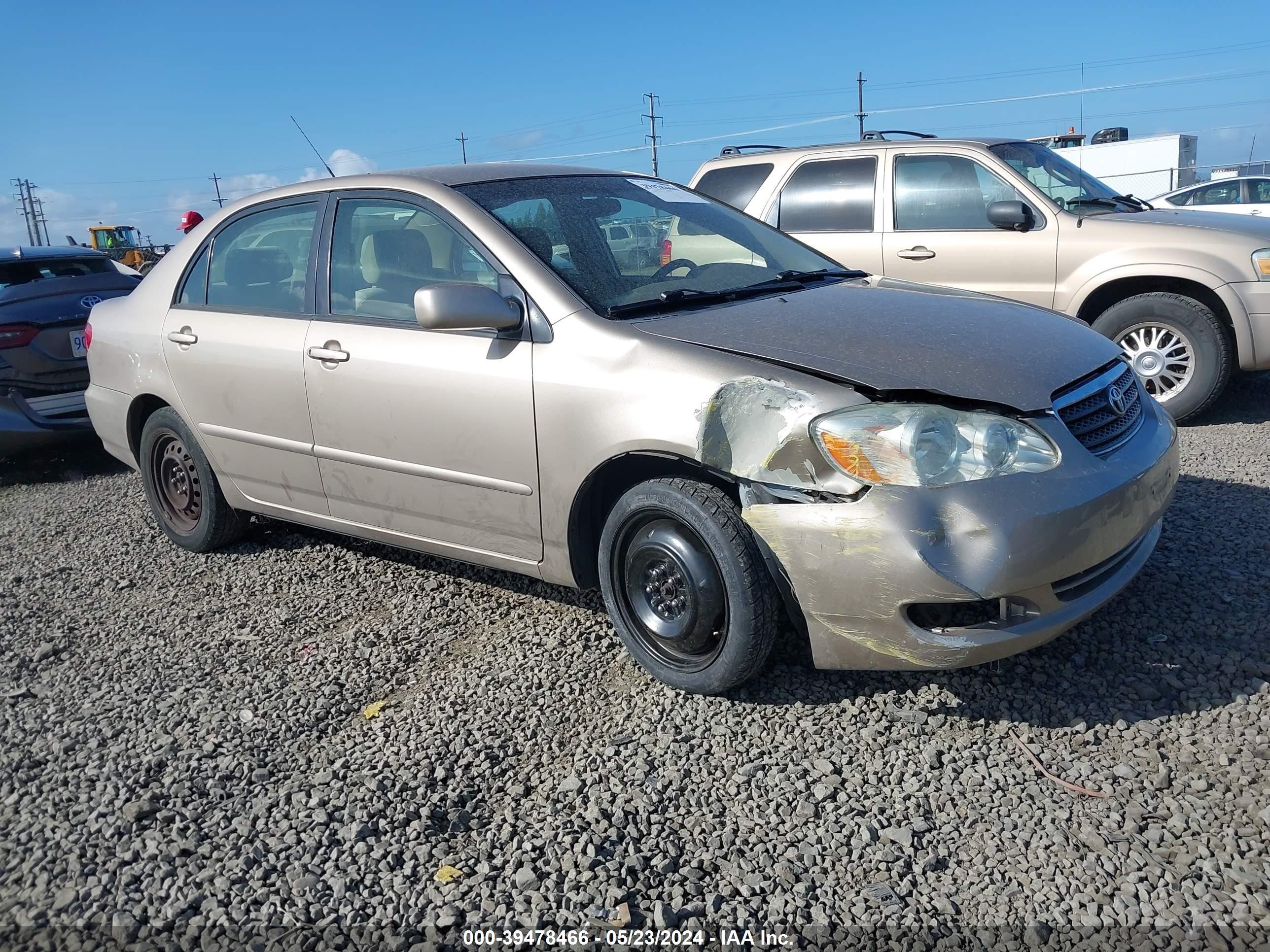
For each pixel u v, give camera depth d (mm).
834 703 3234
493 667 3637
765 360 3029
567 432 3311
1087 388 3094
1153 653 3381
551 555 3545
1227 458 5480
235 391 4371
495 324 3373
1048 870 2465
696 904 2418
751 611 3039
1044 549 2773
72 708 3520
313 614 4195
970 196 6879
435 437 3688
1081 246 6461
